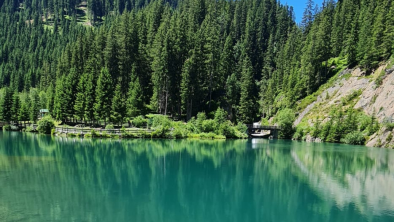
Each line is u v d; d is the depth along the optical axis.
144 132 68.62
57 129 70.38
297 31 138.50
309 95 100.69
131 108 80.25
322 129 80.94
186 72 85.38
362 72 89.31
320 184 32.03
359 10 113.88
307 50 108.00
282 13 153.38
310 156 51.38
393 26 85.69
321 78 103.00
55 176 30.94
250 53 129.88
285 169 39.53
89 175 32.34
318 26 119.31
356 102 82.94
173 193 27.22
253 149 58.88
